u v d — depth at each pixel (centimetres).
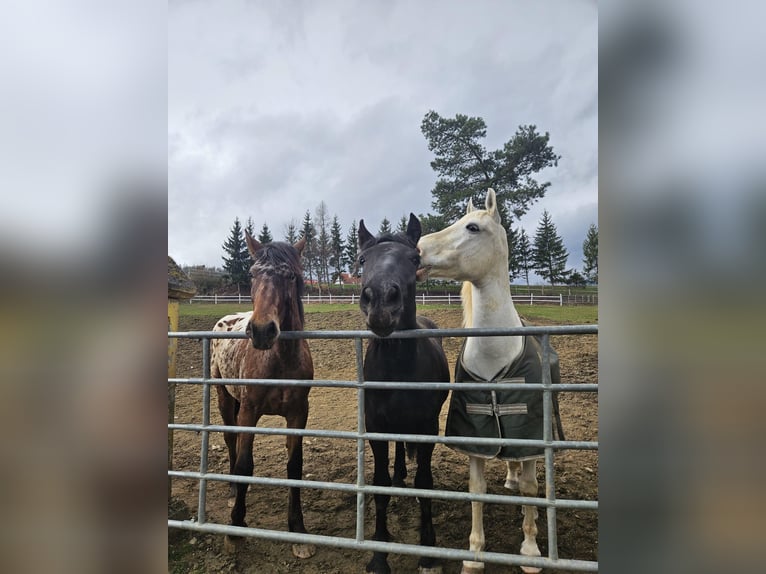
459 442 192
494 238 246
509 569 241
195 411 646
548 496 183
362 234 255
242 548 270
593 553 253
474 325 249
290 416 282
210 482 380
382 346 245
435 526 288
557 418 250
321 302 1875
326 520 302
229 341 359
